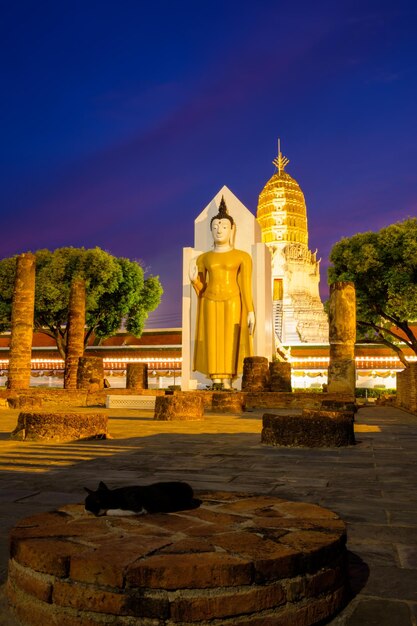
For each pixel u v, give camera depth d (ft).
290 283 283.79
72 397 99.45
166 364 181.37
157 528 12.82
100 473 27.96
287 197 308.40
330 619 11.48
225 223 108.37
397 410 87.25
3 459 32.76
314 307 274.77
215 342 105.70
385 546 16.07
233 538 12.05
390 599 12.41
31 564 11.21
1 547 15.70
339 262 125.59
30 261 107.86
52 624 10.73
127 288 153.48
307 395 90.12
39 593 10.98
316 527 12.91
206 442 42.29
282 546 11.51
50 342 197.57
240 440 43.73
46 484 24.89
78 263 142.20
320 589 11.34
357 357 173.27
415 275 115.55
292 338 262.67
